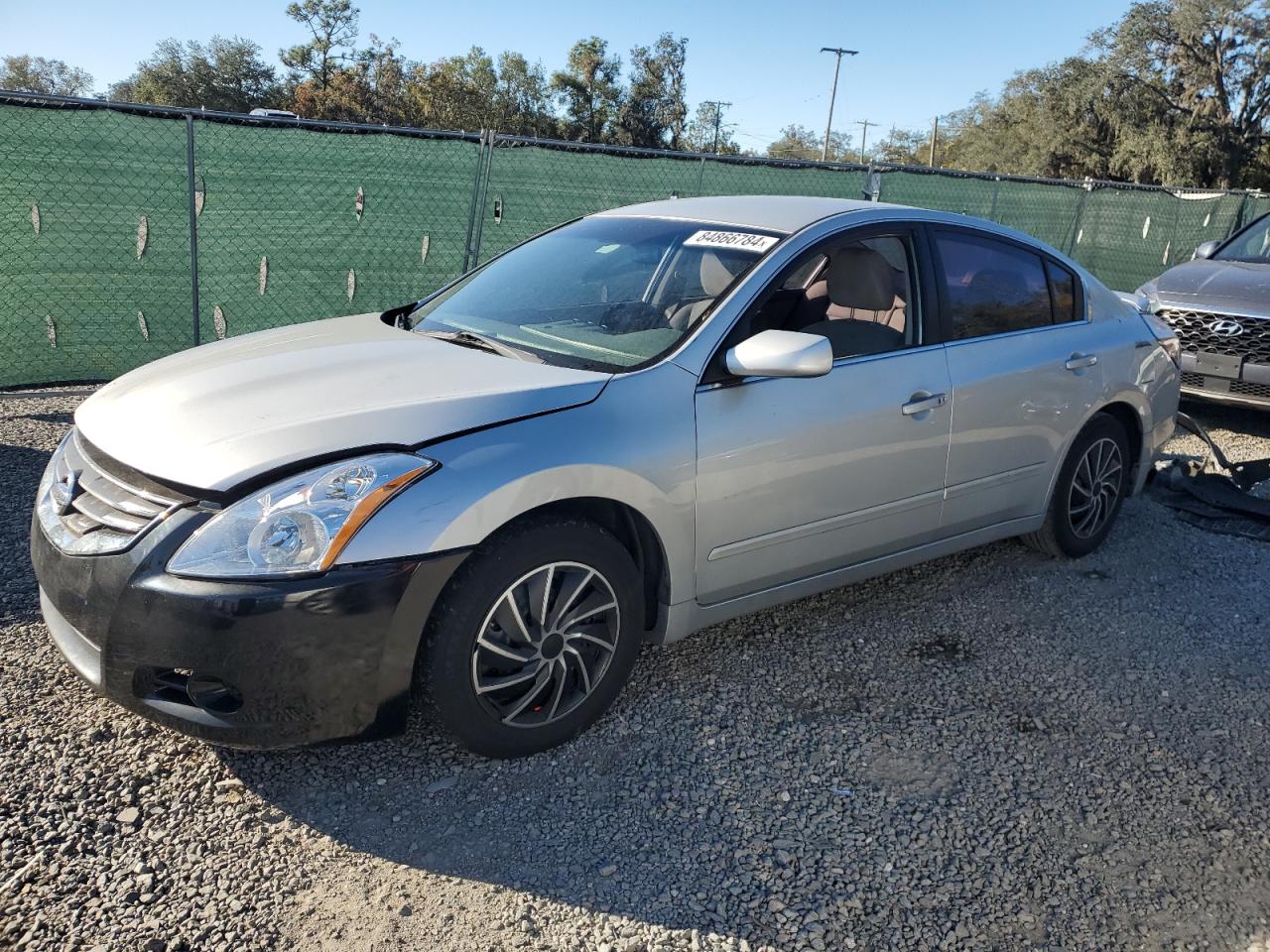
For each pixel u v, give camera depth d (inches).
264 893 88.7
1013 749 118.2
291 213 286.8
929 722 123.3
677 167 337.1
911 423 136.9
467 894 90.2
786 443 122.4
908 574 170.4
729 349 119.8
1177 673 138.8
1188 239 487.5
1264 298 267.9
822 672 134.3
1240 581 173.8
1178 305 278.8
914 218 146.6
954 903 92.0
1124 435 180.5
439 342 127.1
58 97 244.4
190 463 94.7
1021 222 416.5
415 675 100.3
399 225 302.0
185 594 89.2
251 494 92.1
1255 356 264.1
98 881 88.5
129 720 112.8
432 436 98.3
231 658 89.6
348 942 83.9
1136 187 446.6
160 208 271.1
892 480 137.0
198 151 271.1
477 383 108.5
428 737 114.0
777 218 138.8
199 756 107.7
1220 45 1534.2
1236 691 134.3
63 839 93.4
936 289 144.7
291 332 138.0
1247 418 297.3
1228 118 1551.4
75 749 106.9
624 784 107.3
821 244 133.1
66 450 111.1
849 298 135.0
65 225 260.2
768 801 105.8
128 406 109.6
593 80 2672.2
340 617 91.2
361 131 287.9
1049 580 170.4
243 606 88.8
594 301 132.3
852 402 129.5
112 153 262.2
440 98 2474.2
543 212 320.2
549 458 101.6
